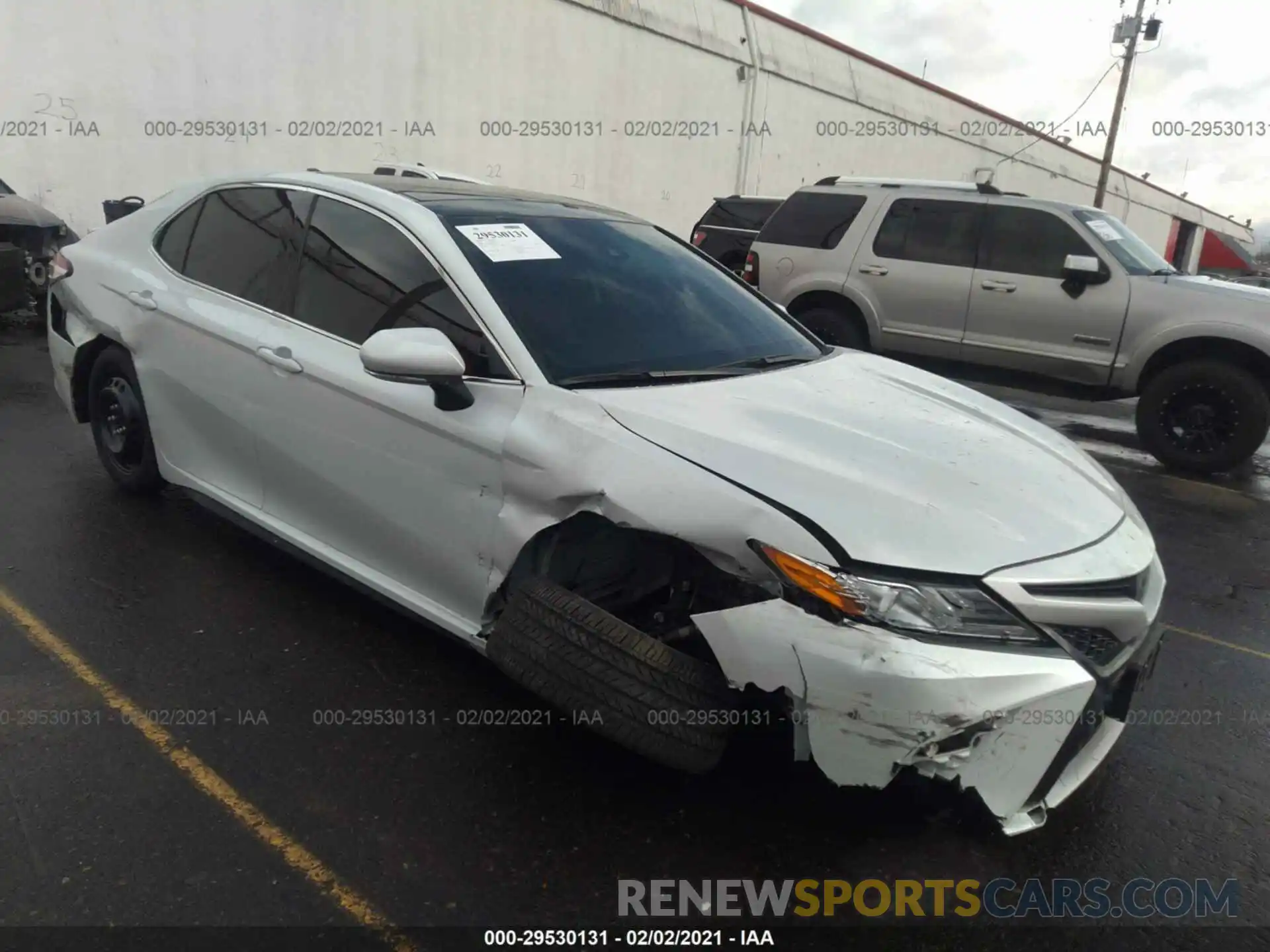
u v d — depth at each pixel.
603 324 3.19
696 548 2.48
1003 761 2.28
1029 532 2.49
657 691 2.43
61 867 2.36
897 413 3.08
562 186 17.91
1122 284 7.31
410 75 14.88
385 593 3.23
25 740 2.83
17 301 8.66
